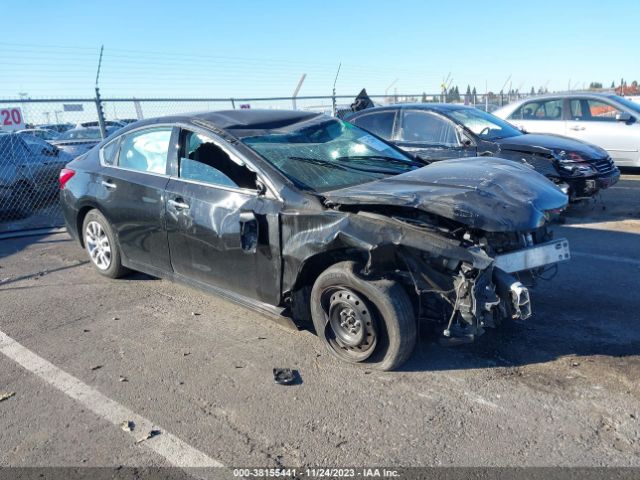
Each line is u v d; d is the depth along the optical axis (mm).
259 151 3885
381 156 4535
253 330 4137
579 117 10742
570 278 4945
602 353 3537
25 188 8836
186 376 3482
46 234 7645
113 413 3096
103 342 4012
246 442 2801
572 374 3301
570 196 7207
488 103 19609
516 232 3402
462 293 3104
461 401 3084
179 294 4953
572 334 3818
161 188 4344
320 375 3432
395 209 3348
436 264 3193
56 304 4797
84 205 5199
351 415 3000
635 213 7703
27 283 5410
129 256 4922
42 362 3730
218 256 3963
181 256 4301
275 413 3045
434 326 3459
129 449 2775
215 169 4035
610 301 4375
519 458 2598
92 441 2850
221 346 3885
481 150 7004
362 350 3438
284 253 3521
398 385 3279
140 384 3400
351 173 4027
